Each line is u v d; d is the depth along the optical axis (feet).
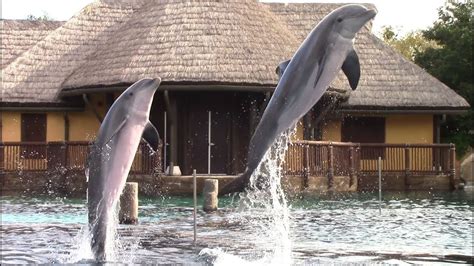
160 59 103.65
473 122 136.26
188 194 93.71
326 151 99.30
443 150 112.68
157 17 110.93
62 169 102.53
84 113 122.52
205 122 107.04
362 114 121.49
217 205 73.61
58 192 102.06
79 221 64.80
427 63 147.33
